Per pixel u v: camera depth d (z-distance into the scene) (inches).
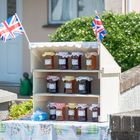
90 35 427.2
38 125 311.0
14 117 368.5
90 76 330.3
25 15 540.7
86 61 324.5
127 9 490.0
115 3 491.5
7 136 317.1
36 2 537.3
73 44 323.0
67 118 328.5
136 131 261.4
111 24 427.2
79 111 323.0
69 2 536.1
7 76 554.6
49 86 333.1
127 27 426.3
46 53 332.2
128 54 420.5
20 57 548.4
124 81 370.6
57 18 538.0
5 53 554.9
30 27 539.2
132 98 383.9
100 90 316.8
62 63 329.1
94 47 319.3
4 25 334.6
